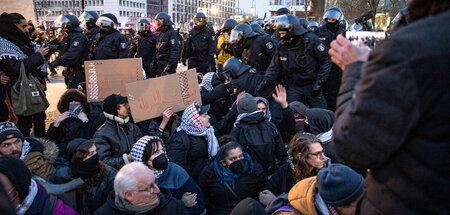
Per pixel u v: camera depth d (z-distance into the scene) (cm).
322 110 298
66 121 348
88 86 397
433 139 75
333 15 561
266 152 308
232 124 387
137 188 190
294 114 375
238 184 271
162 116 371
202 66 880
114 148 302
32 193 180
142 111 344
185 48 888
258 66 541
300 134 245
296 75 465
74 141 235
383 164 86
